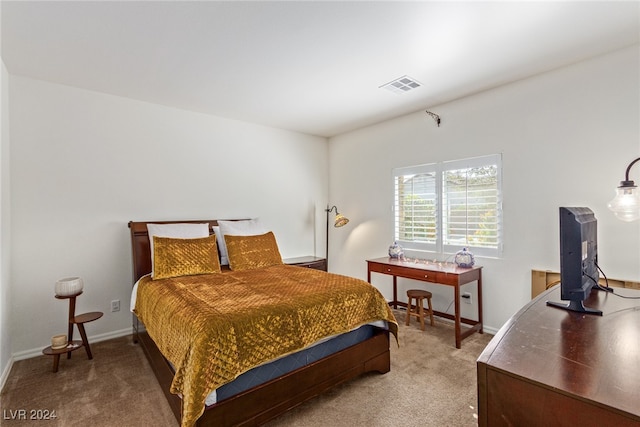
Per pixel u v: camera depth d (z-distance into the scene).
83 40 2.19
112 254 3.19
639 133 2.31
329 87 3.06
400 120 4.00
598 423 0.78
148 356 2.58
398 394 2.13
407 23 2.02
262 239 3.57
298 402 1.89
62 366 2.55
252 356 1.71
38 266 2.81
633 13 1.92
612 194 2.43
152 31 2.09
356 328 2.29
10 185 2.67
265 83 2.95
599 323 1.30
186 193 3.67
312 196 4.92
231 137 4.05
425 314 3.62
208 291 2.30
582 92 2.56
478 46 2.31
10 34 2.10
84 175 3.04
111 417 1.90
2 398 2.10
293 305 1.98
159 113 3.49
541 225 2.81
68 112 2.96
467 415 1.91
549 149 2.75
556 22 2.01
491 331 3.16
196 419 1.45
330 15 1.93
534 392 0.88
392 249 3.79
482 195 3.21
